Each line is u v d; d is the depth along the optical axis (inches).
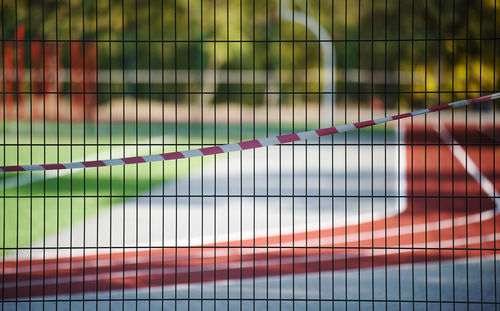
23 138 573.9
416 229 317.1
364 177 459.5
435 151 463.2
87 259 273.3
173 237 319.6
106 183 454.3
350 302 205.9
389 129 537.0
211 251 288.7
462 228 311.1
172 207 388.8
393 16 580.1
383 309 198.7
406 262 260.5
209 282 236.8
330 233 318.7
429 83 496.1
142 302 210.7
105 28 625.3
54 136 601.9
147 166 494.6
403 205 380.8
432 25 454.6
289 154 510.0
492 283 222.5
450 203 375.9
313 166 492.4
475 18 379.6
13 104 569.0
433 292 215.3
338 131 154.9
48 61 591.8
